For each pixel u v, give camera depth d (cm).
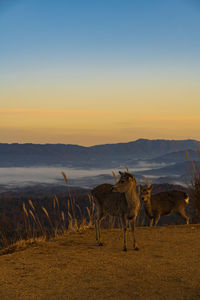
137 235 1033
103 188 935
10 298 516
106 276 612
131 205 823
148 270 643
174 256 749
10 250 921
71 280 595
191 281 571
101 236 1051
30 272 651
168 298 500
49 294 529
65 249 869
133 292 528
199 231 1049
